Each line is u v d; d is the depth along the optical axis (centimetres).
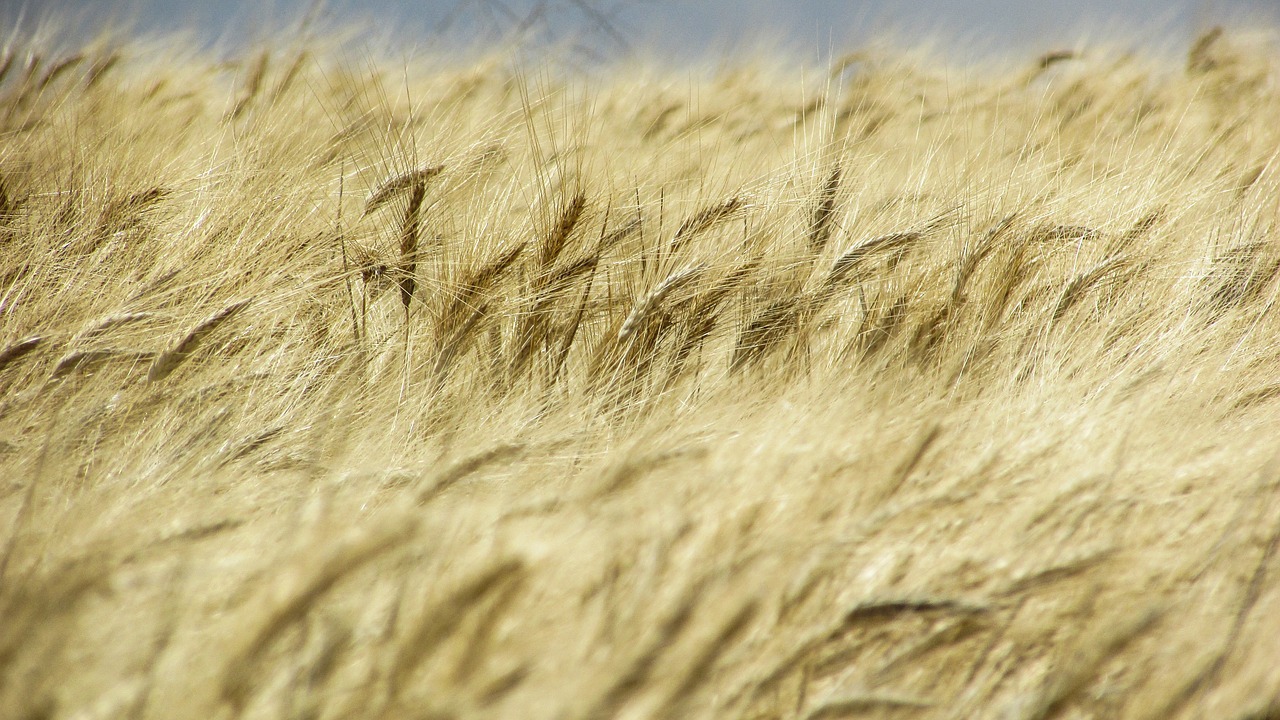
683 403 316
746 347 320
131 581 296
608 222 324
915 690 300
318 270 323
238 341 319
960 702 299
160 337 317
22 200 328
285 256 324
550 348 321
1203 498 308
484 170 328
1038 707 298
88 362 311
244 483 307
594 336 322
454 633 279
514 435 312
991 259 326
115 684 278
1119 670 301
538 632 296
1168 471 309
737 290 322
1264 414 318
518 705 271
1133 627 298
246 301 313
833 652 300
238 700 265
